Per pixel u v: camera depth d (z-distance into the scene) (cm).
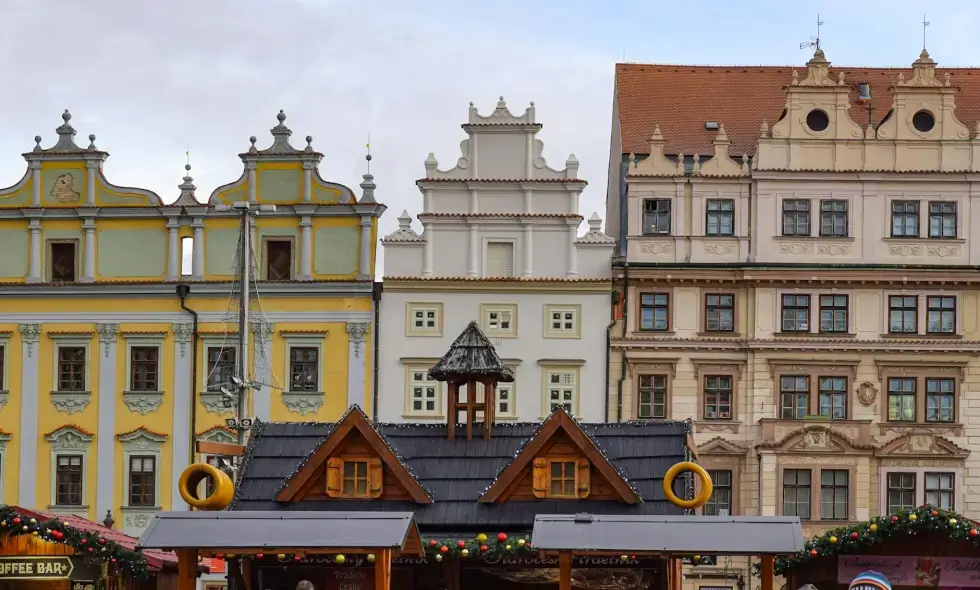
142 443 7069
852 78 7694
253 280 7050
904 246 7119
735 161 7175
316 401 7038
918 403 7050
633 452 4188
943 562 4128
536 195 7144
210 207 7125
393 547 3281
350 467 4147
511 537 3888
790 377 7075
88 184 7175
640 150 7431
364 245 7094
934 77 7219
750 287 7106
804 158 7150
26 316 7156
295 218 7125
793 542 3331
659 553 3375
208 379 7069
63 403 7119
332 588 4069
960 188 7144
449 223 7125
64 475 7100
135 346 7119
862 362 7075
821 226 7144
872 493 6981
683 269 7081
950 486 7000
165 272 7131
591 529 3381
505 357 7069
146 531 3328
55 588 4181
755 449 7006
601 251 7112
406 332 7062
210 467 3944
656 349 7075
